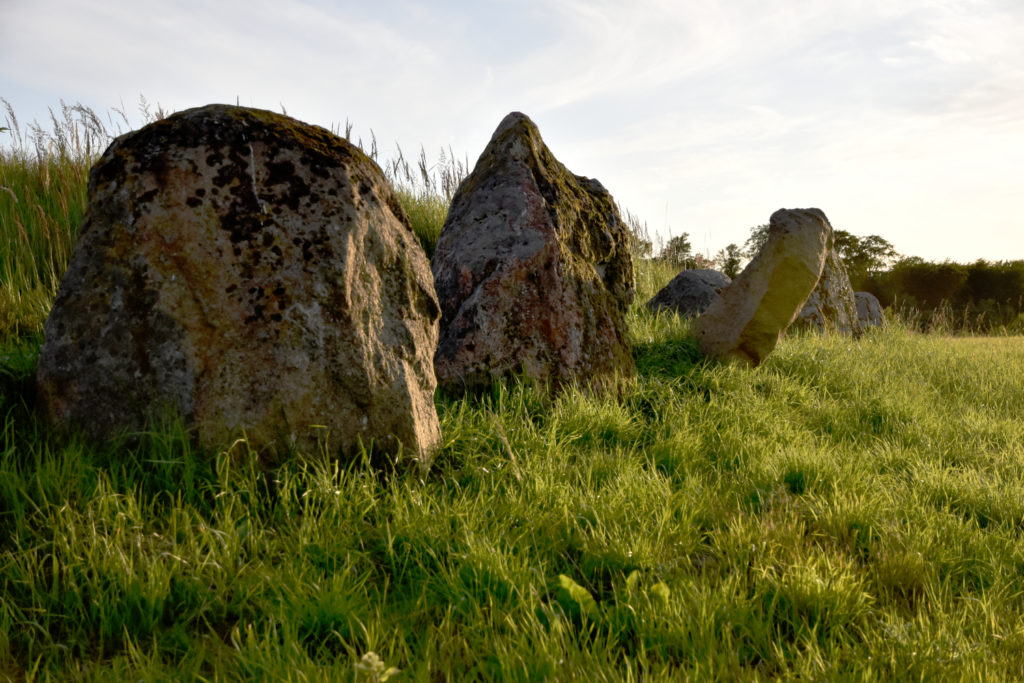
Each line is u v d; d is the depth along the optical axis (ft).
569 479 11.43
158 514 8.71
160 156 9.71
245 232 9.75
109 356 9.28
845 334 31.65
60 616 7.04
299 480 9.58
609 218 19.89
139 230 9.43
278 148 10.28
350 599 7.48
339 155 10.78
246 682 6.23
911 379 23.91
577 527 9.50
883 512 11.10
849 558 9.48
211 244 9.58
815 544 9.89
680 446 13.67
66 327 9.39
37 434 9.38
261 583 7.62
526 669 6.41
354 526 9.05
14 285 17.08
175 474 9.05
